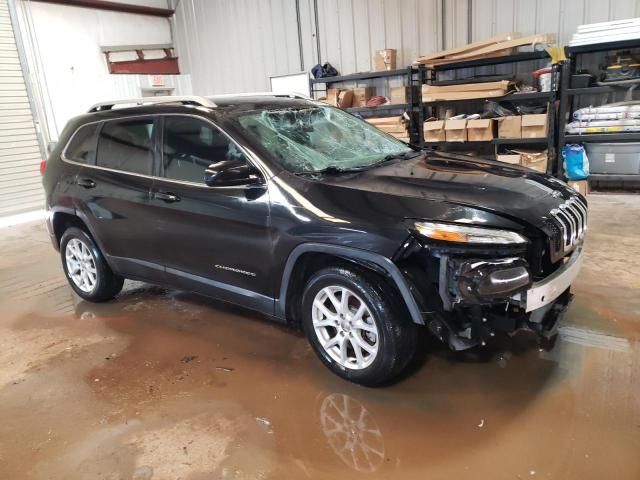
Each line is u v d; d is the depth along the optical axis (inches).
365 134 137.8
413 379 104.8
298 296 111.5
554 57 240.5
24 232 276.1
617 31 226.8
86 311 154.0
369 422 92.8
